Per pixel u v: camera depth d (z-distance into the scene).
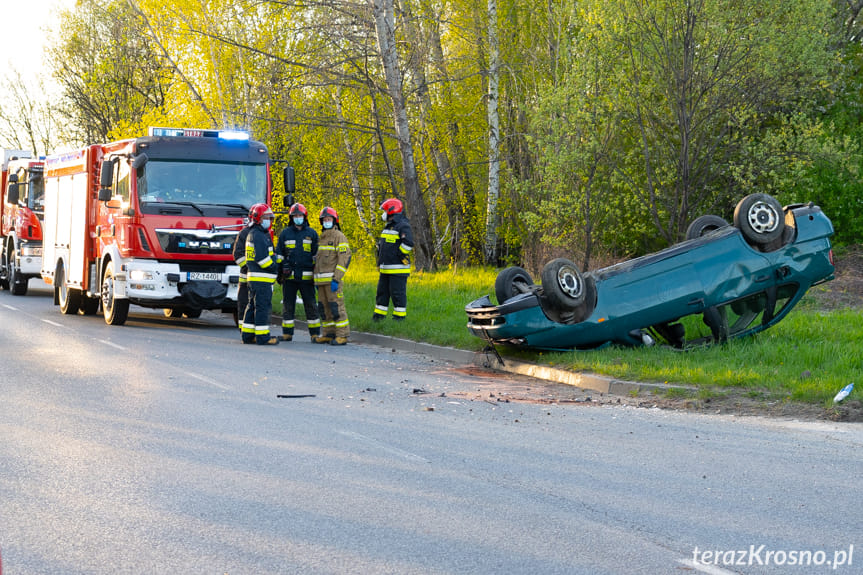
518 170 30.20
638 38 20.73
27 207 25.31
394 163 32.22
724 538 5.19
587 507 5.77
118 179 17.25
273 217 15.16
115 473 6.46
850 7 24.86
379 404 9.43
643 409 9.42
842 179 22.11
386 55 24.66
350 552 4.87
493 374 11.96
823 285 19.09
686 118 20.44
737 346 11.89
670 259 12.02
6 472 6.47
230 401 9.45
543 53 28.88
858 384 9.49
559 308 11.72
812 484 6.41
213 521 5.39
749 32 19.70
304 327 18.05
